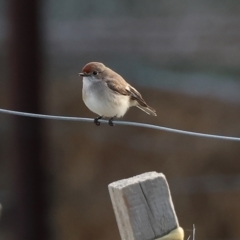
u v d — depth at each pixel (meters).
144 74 19.25
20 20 10.83
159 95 17.28
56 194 14.43
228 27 22.66
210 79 18.77
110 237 13.85
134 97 7.89
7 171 15.41
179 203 13.99
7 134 15.80
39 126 10.97
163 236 4.31
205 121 15.93
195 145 15.20
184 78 18.83
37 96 10.99
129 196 4.26
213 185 14.20
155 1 25.22
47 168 11.15
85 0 25.12
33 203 10.91
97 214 14.16
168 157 15.03
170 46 21.62
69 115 16.48
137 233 4.27
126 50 21.42
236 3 23.89
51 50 21.02
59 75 18.64
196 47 21.41
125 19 24.11
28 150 10.84
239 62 20.14
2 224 13.90
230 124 15.73
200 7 24.30
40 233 10.98
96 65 7.59
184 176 14.59
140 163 15.10
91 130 15.84
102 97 7.50
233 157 14.69
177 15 24.28
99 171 15.07
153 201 4.30
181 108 16.48
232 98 16.66
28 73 10.88
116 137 15.57
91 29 23.06
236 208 13.80
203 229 13.70
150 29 23.00
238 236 13.54
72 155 15.29
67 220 14.02
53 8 24.36
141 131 15.70
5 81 17.50
